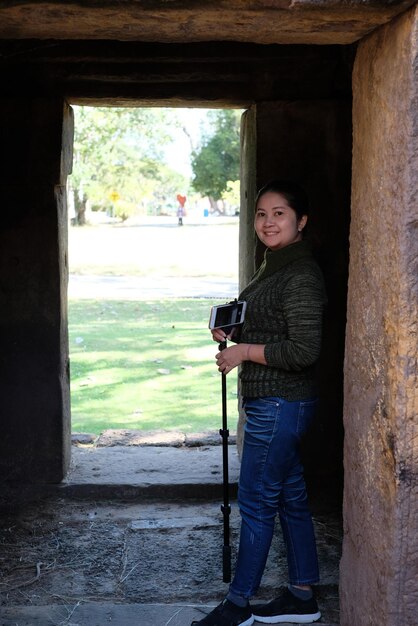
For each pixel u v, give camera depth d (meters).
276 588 3.19
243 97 4.03
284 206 2.82
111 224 37.75
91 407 6.27
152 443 4.91
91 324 10.47
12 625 2.87
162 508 4.04
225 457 3.15
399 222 2.02
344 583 2.58
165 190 51.91
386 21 2.11
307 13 2.05
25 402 4.14
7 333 4.10
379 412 2.20
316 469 4.23
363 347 2.33
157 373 7.54
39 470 4.18
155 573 3.32
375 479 2.25
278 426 2.75
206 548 3.56
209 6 2.00
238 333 2.98
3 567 3.37
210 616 2.83
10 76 3.95
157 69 3.95
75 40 3.80
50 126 3.95
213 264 19.33
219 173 36.91
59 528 3.78
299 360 2.69
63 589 3.19
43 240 4.04
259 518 2.80
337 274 4.07
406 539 2.11
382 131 2.15
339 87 4.00
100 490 4.14
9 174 3.98
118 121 26.31
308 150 4.00
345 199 4.02
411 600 2.14
